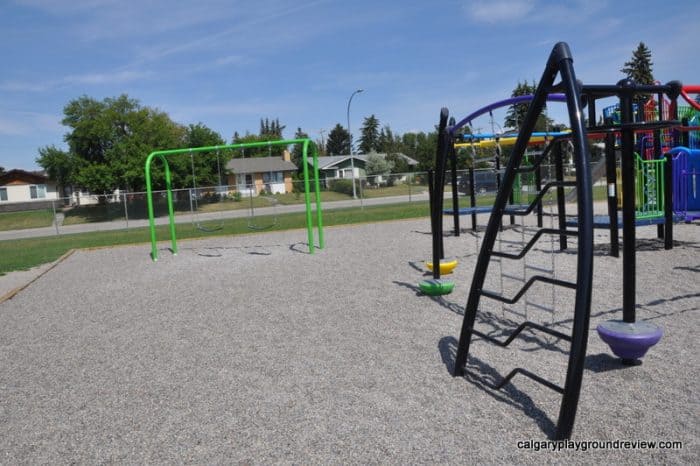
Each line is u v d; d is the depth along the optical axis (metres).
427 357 4.30
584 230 2.94
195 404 3.68
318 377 4.02
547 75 3.33
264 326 5.59
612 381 3.60
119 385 4.16
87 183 34.59
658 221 8.62
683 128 7.95
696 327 4.66
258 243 14.17
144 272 10.17
